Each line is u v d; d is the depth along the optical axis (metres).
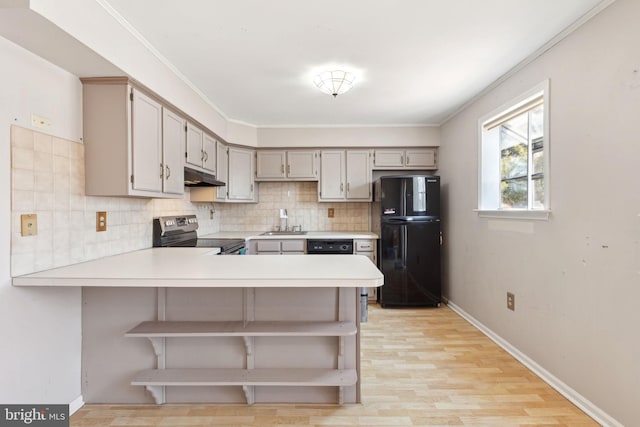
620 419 1.70
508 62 2.49
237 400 2.03
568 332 2.06
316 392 2.03
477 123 3.25
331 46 2.25
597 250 1.84
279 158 4.41
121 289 1.99
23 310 1.62
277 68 2.59
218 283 1.56
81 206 2.00
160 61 2.37
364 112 3.75
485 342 2.92
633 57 1.63
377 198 4.31
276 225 4.72
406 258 3.94
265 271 1.71
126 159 2.02
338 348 2.01
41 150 1.73
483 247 3.14
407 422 1.84
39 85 1.72
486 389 2.16
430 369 2.43
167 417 1.88
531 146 2.65
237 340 2.02
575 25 1.96
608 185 1.77
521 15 1.89
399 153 4.38
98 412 1.92
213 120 3.47
